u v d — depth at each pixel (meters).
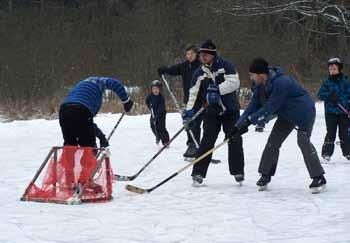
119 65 29.59
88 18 37.16
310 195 8.37
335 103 11.60
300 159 11.98
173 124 19.67
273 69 8.44
